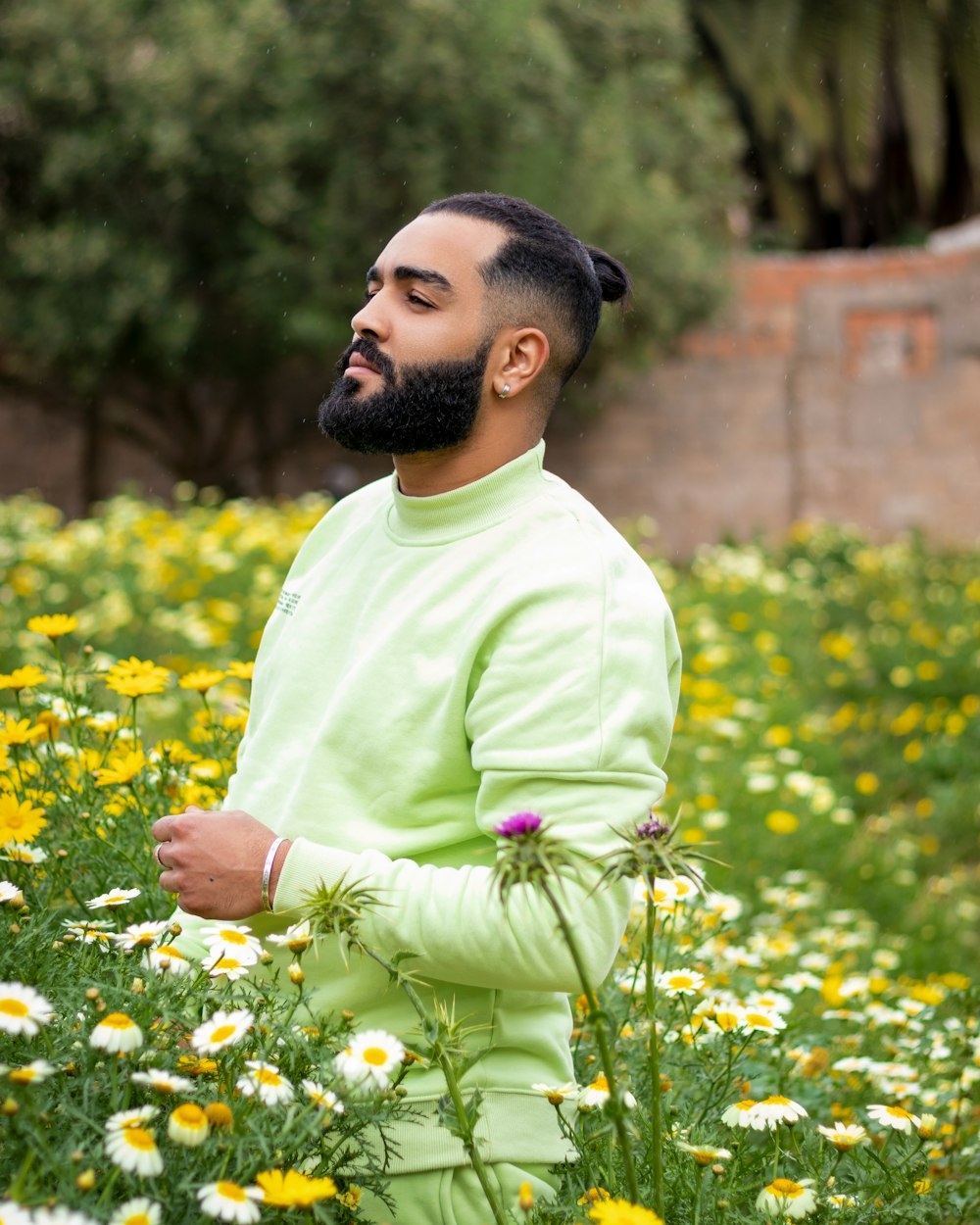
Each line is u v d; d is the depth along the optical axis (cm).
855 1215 179
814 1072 268
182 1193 139
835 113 1678
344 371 183
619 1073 204
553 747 161
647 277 1256
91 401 1348
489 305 177
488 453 180
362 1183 157
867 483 1396
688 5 1571
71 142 1109
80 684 277
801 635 887
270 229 1154
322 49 1113
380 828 171
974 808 621
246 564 812
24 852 192
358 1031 169
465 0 1140
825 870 518
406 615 174
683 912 261
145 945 167
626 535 1278
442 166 1142
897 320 1396
